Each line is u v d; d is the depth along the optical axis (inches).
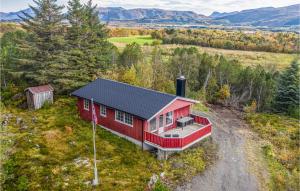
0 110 1149.7
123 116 927.7
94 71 1461.6
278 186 773.9
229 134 1154.7
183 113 1016.2
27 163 737.0
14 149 808.3
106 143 896.9
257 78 1845.5
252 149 1007.6
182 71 2012.8
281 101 1690.5
